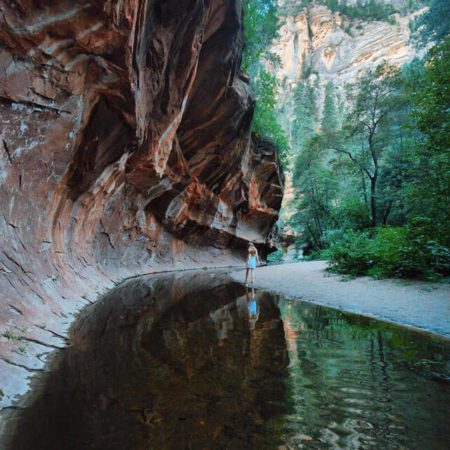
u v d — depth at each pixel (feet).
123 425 8.63
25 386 11.01
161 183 53.47
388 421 8.86
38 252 23.09
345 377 11.81
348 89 98.63
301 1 410.31
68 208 29.60
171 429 8.39
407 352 14.88
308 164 132.77
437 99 37.35
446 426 8.62
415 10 330.75
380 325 20.35
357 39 370.12
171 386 10.91
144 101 31.24
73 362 13.32
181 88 38.27
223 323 20.33
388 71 87.92
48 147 21.99
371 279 37.60
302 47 388.16
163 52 31.60
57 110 21.52
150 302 28.55
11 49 17.61
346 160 109.50
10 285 17.52
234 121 58.13
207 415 9.07
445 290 28.14
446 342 16.62
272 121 99.76
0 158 18.15
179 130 53.36
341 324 20.54
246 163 82.84
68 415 9.13
